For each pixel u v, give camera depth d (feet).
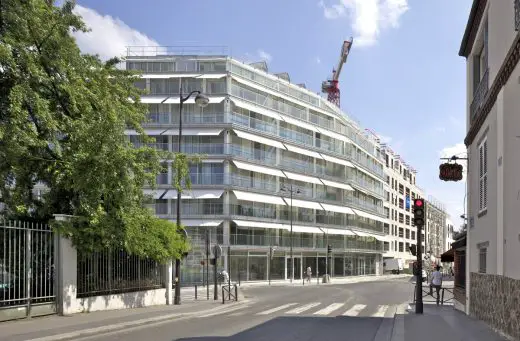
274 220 187.01
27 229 47.78
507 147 40.91
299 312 66.69
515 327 37.50
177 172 69.21
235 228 172.76
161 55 175.42
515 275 37.70
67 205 59.77
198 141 171.32
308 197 204.44
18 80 49.52
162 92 171.73
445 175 65.16
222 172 169.99
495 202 45.78
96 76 60.85
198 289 131.64
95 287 57.72
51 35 52.39
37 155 57.36
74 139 54.85
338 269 228.43
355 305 78.95
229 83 172.55
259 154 184.44
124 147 59.47
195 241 165.27
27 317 47.52
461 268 69.05
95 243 55.26
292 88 203.51
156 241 66.85
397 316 56.90
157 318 53.01
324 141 217.56
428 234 394.93
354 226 237.66
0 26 48.21
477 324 49.11
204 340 39.70
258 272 181.27
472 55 62.95
